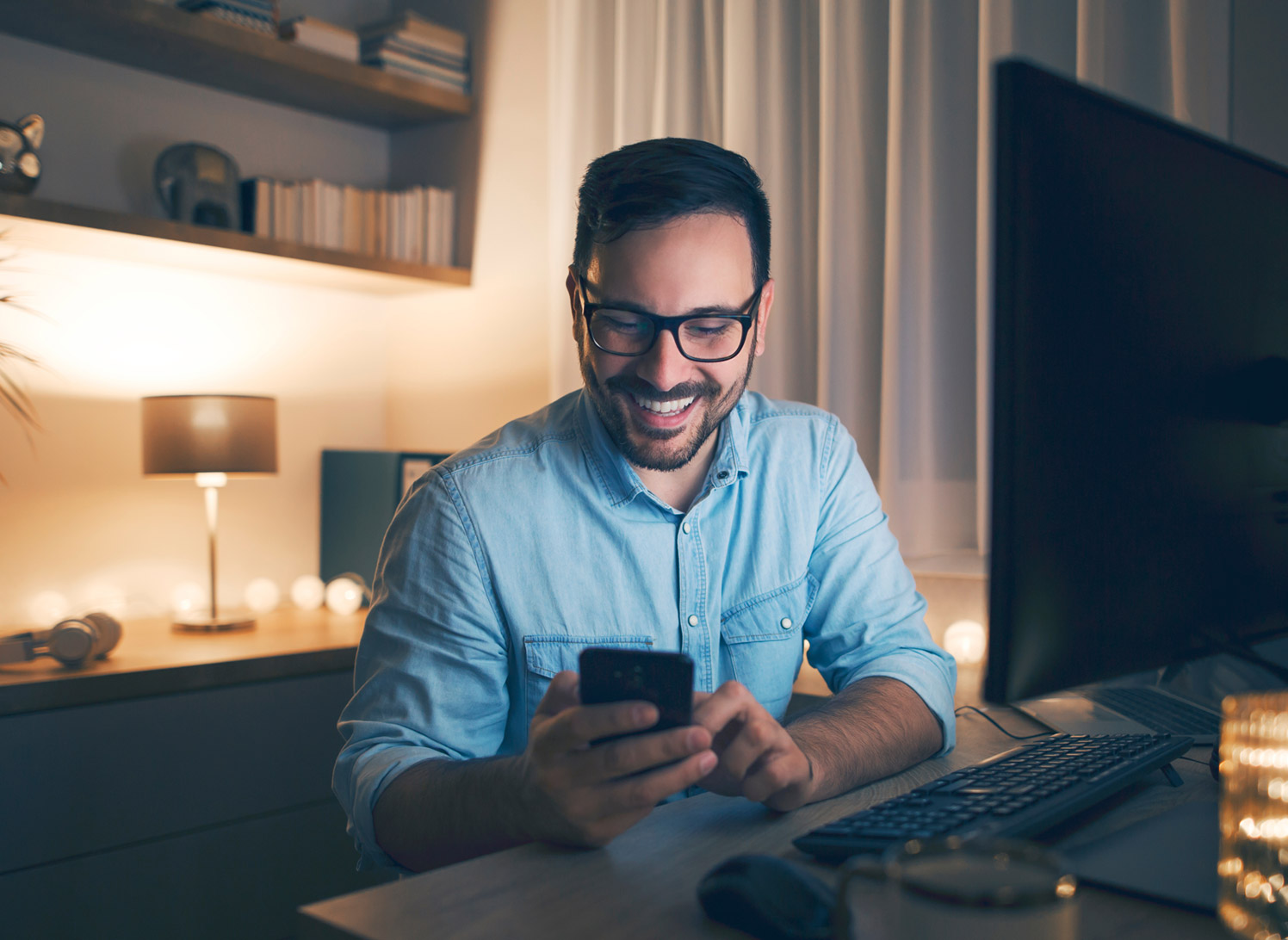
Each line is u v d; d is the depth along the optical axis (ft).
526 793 2.06
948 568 6.03
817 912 1.56
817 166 6.57
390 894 1.82
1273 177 2.52
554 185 7.86
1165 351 2.20
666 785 1.97
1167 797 2.38
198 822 5.95
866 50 6.30
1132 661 2.13
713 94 6.94
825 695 5.01
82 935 5.47
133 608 7.77
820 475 3.69
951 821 1.93
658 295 2.87
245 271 8.06
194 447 6.95
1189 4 4.92
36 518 7.29
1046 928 1.09
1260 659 2.50
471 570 3.15
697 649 3.42
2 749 5.19
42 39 7.13
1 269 7.07
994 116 1.85
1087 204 1.98
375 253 8.46
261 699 6.24
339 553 8.66
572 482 3.34
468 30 8.92
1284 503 2.62
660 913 1.72
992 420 1.86
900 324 5.97
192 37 7.04
